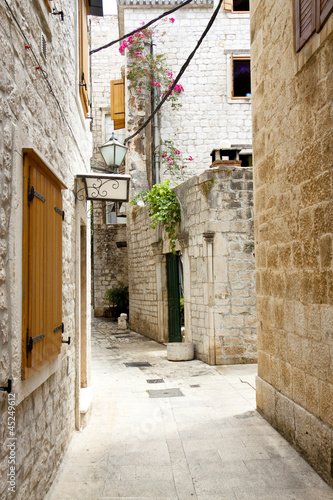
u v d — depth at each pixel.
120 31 15.80
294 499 3.30
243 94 15.65
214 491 3.45
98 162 19.64
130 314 14.83
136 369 8.33
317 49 3.60
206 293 8.64
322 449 3.62
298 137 4.10
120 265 18.70
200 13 14.20
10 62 2.27
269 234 4.98
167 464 3.95
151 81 13.97
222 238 8.56
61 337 3.60
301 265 4.08
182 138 14.04
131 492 3.41
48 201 3.09
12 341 2.24
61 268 3.64
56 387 3.58
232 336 8.54
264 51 5.06
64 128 4.11
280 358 4.67
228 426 4.96
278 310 4.71
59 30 3.89
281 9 4.47
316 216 3.74
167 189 10.40
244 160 12.64
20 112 2.49
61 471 3.75
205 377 7.49
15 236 2.29
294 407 4.24
